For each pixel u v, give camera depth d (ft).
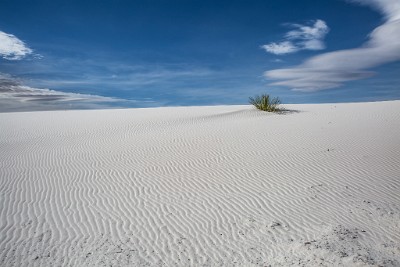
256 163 34.71
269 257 17.66
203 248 18.99
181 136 49.21
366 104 80.94
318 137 44.80
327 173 30.83
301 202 24.82
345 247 17.67
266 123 57.62
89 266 17.30
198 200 26.02
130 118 75.66
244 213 23.45
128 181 30.73
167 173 32.68
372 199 24.64
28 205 25.46
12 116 94.02
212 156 37.86
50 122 76.59
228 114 71.20
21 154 43.04
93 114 92.38
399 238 18.74
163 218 23.04
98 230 21.40
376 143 40.04
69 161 38.50
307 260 16.72
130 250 18.89
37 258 18.13
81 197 27.04
